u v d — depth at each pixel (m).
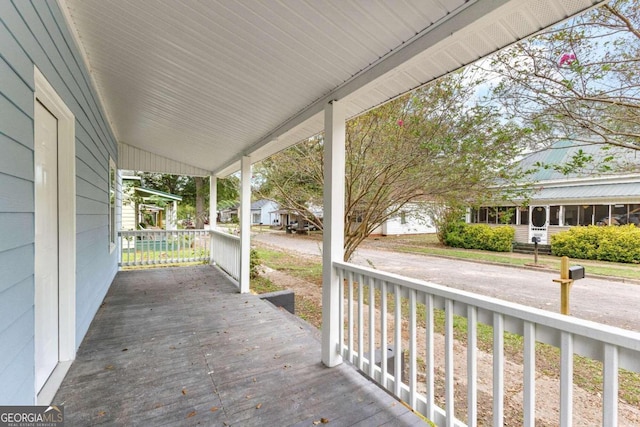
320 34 1.80
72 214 2.44
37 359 2.01
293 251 11.91
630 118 2.68
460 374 2.83
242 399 2.01
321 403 1.98
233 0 1.66
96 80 3.34
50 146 2.22
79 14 2.21
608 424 1.04
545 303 4.45
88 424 1.75
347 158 4.42
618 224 8.98
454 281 5.95
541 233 10.37
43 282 2.12
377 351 2.56
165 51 2.40
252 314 3.71
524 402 1.28
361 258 9.01
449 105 3.58
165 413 1.86
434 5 1.46
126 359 2.54
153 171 6.71
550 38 2.83
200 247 7.67
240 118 3.50
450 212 5.13
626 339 0.99
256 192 6.02
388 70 1.93
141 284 5.19
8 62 1.27
